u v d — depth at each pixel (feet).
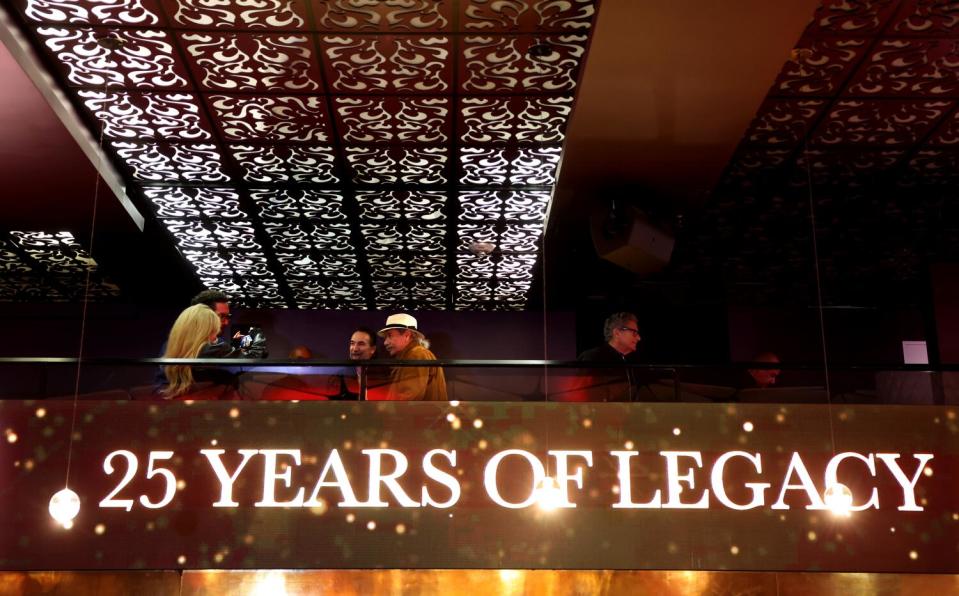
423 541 16.96
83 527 16.81
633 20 16.56
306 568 16.79
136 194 27.30
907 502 17.51
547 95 20.90
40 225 28.43
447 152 24.22
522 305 40.47
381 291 38.42
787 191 27.25
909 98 21.16
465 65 19.65
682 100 19.31
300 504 17.06
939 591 17.47
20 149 22.61
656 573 17.49
